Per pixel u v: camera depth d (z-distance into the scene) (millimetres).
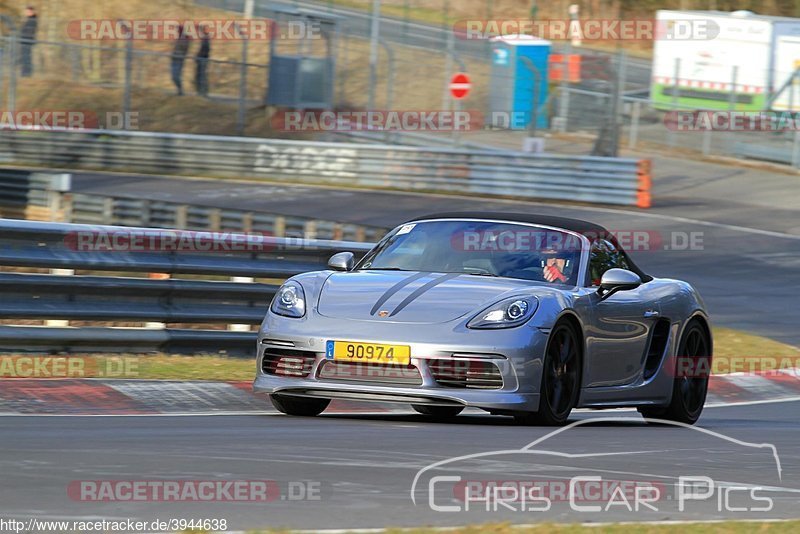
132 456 17422
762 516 15250
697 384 29703
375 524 13492
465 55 131250
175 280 33594
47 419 22234
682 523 14133
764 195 92062
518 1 160125
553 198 86750
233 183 91375
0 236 30391
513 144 107250
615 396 26391
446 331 22953
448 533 12938
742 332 49625
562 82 111875
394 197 86438
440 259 26250
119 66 126188
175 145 96250
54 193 69125
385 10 156625
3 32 129625
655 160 106000
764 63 109188
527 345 23094
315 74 116000
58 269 31594
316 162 93188
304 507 14234
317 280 25188
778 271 65500
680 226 78188
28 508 13555
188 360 32781
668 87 114688
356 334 23141
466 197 87625
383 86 126062
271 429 21750
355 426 22688
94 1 136000
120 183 88562
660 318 28016
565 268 26047
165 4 139000
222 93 125562
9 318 30359
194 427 21828
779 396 37938
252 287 35500
